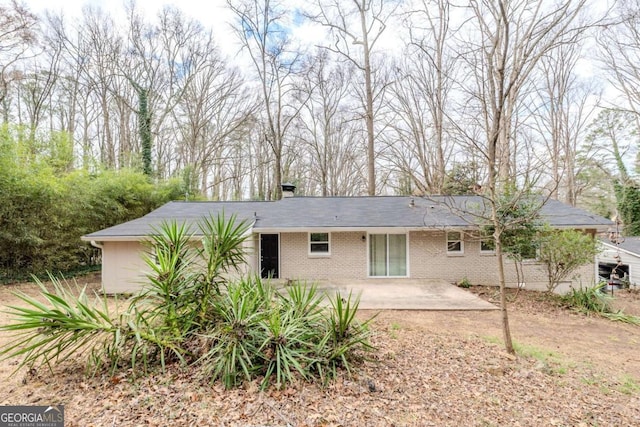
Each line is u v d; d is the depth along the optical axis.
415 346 5.40
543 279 11.53
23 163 10.72
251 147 29.84
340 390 3.66
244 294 4.26
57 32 20.59
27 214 10.47
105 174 14.44
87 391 3.53
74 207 11.96
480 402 3.63
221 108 24.77
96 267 13.94
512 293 10.41
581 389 4.11
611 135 20.36
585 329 7.09
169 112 23.25
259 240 12.30
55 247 11.69
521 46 9.12
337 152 29.53
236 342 3.80
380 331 6.22
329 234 12.33
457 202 12.87
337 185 30.31
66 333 3.73
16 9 15.88
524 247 9.58
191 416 3.10
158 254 4.35
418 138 18.38
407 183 22.02
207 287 4.41
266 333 4.00
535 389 4.02
